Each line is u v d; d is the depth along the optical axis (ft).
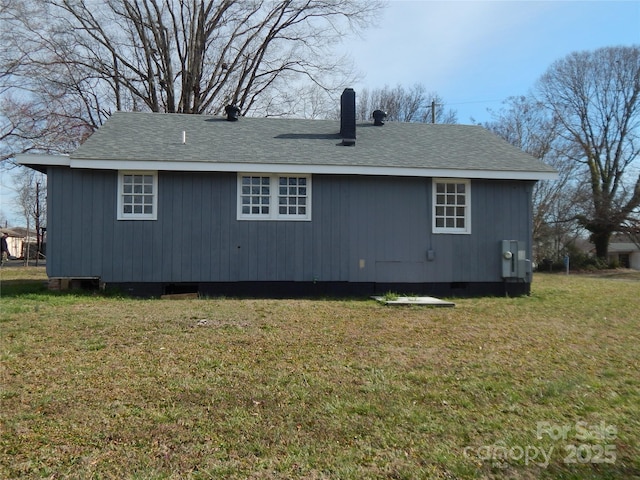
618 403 12.59
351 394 13.01
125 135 35.83
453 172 34.81
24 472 8.75
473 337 20.18
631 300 33.32
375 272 35.22
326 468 9.11
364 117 116.98
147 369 14.85
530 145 101.14
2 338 18.33
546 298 34.53
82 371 14.53
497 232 36.50
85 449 9.69
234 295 34.09
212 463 9.23
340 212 34.99
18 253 142.92
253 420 11.22
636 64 96.68
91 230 32.50
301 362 15.94
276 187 34.45
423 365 15.88
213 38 80.64
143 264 32.99
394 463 9.32
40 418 11.10
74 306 26.18
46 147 73.31
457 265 36.04
